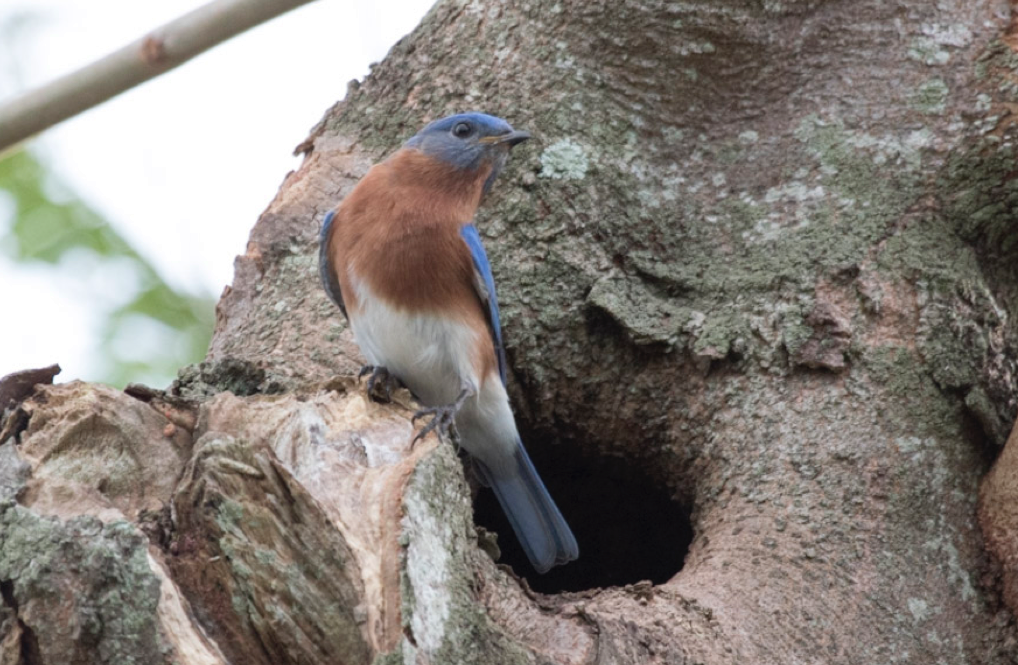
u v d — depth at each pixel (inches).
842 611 364.5
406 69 490.6
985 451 400.5
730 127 463.5
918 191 433.7
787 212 443.2
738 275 435.8
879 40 457.4
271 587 291.4
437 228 423.2
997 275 433.1
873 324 414.0
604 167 457.1
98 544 282.8
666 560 530.6
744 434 412.5
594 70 469.1
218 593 295.6
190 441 325.7
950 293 414.3
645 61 465.1
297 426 320.8
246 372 402.6
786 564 374.3
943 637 365.4
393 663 283.1
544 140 460.4
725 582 369.4
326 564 294.5
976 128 433.7
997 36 447.2
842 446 396.2
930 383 403.2
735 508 399.5
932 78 446.6
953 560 379.6
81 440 318.7
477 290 426.3
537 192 454.0
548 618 333.1
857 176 441.1
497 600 329.1
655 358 440.1
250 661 292.7
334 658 289.3
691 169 459.8
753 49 461.1
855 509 385.1
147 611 281.0
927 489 388.5
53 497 302.5
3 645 281.6
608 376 447.2
